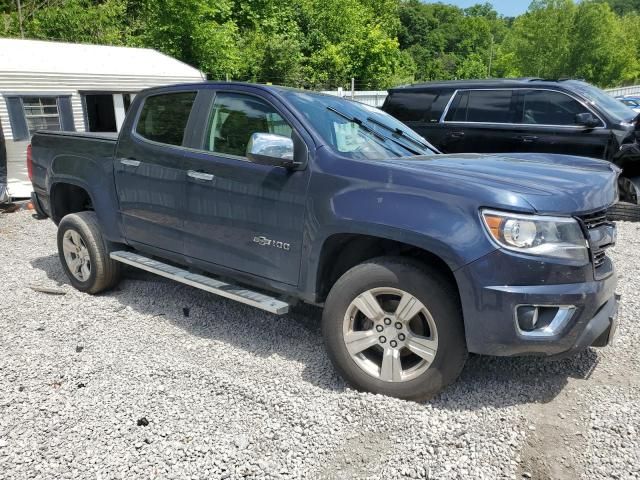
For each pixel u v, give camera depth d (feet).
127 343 12.94
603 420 9.77
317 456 8.82
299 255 11.19
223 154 12.58
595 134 25.17
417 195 9.75
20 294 16.38
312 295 11.18
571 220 9.26
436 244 9.34
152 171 13.82
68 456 8.74
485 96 28.12
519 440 9.24
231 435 9.33
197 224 12.97
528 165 11.48
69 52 38.58
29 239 23.94
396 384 10.14
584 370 11.73
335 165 10.77
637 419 9.78
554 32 141.49
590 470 8.51
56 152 16.81
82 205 17.67
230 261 12.48
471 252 9.10
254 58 85.61
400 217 9.71
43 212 18.38
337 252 11.23
